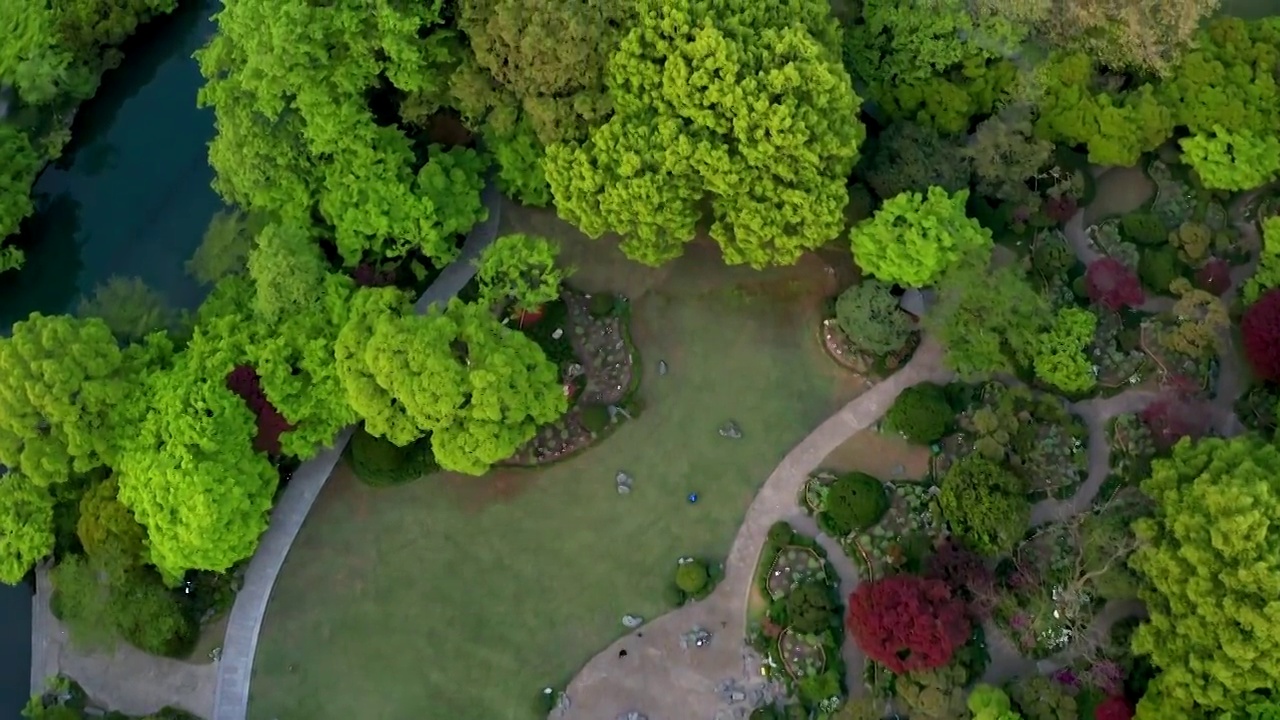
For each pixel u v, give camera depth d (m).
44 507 48.94
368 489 52.81
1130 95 53.09
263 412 48.75
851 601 47.94
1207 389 52.50
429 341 46.62
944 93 52.47
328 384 49.00
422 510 52.62
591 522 52.44
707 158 46.84
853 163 49.97
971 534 49.06
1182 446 47.19
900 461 52.66
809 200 47.53
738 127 46.38
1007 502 48.28
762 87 46.44
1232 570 42.81
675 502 52.62
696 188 48.84
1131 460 51.34
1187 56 52.62
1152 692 44.97
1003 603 48.75
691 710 49.91
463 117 52.31
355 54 48.91
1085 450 51.94
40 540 48.56
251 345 48.94
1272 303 49.97
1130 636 47.38
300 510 52.41
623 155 47.19
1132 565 46.22
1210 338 50.53
